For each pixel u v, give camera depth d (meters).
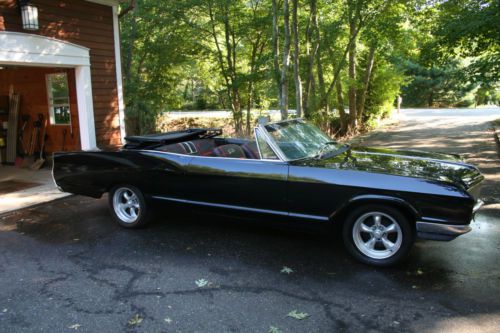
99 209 5.89
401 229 3.62
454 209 3.38
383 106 20.61
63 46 7.62
